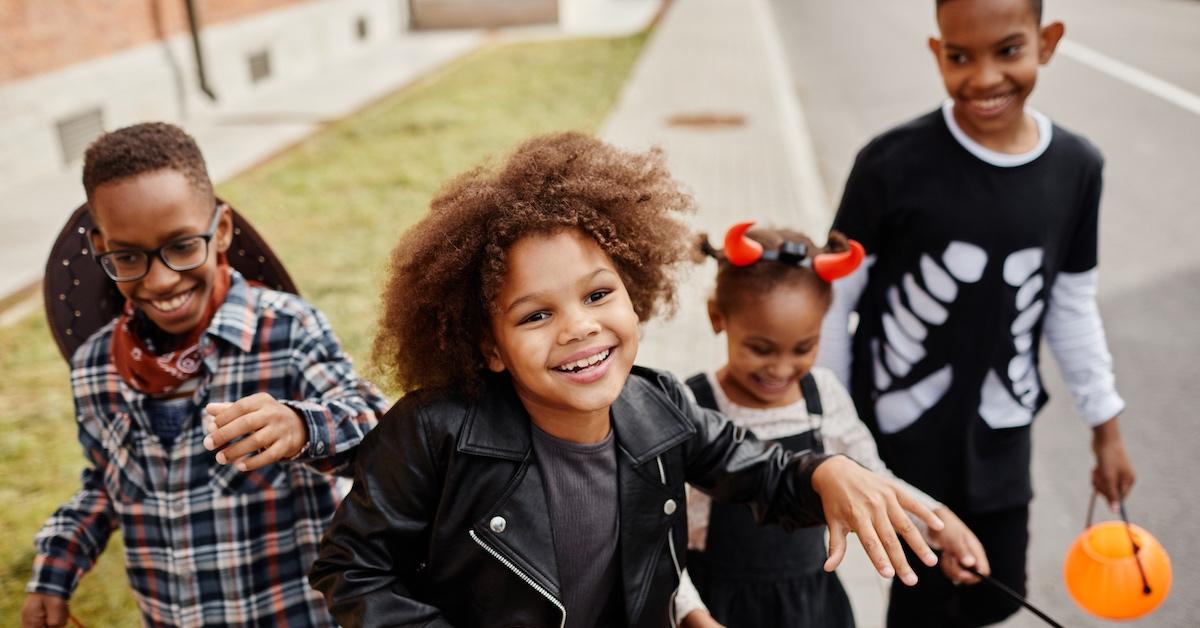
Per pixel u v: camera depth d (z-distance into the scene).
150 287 1.66
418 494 1.38
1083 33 13.18
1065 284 2.20
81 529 1.81
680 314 4.99
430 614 1.35
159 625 1.79
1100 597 1.94
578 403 1.31
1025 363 2.17
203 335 1.72
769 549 2.00
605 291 1.33
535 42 14.91
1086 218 2.14
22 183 7.58
